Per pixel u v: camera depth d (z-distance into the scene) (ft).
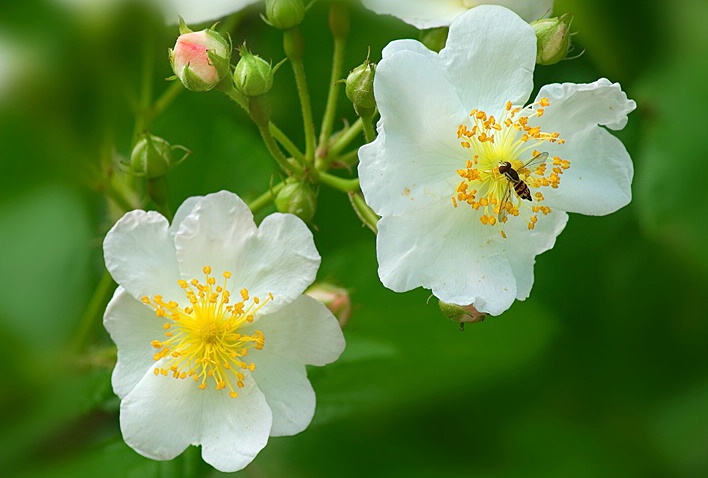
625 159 1.39
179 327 1.38
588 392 1.45
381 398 1.44
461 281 1.37
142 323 1.38
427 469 1.43
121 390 1.37
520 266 1.39
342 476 1.44
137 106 1.45
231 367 1.38
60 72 1.44
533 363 1.45
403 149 1.35
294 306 1.38
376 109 1.39
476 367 1.44
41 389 1.44
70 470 1.42
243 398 1.38
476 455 1.44
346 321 1.41
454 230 1.38
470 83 1.37
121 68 1.45
